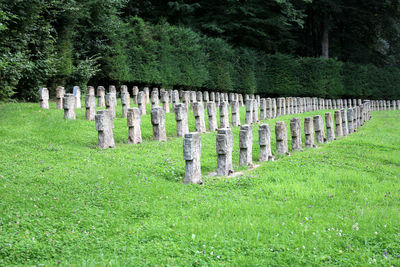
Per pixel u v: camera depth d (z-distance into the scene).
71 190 9.35
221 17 42.19
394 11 53.22
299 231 7.21
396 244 6.76
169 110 21.61
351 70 48.56
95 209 8.48
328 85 46.16
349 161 12.80
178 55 33.72
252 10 42.44
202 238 7.03
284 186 9.88
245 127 12.35
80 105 21.25
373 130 21.45
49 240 7.08
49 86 24.55
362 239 6.95
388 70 52.41
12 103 19.89
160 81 31.97
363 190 9.96
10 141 13.24
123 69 29.44
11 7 19.03
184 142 10.38
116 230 7.55
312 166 11.90
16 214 7.95
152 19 39.72
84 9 26.66
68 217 8.07
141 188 9.63
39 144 13.23
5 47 20.33
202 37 38.62
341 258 6.34
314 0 47.88
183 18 40.56
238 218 7.91
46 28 22.44
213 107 18.39
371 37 57.09
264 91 43.12
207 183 10.32
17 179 9.87
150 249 6.70
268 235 7.10
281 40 47.34
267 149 13.41
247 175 10.93
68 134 14.62
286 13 43.66
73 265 6.18
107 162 11.74
